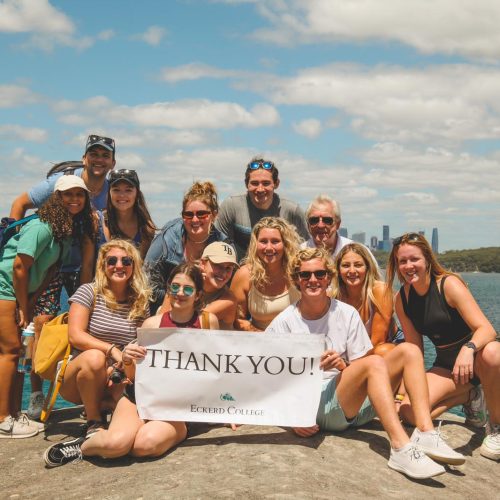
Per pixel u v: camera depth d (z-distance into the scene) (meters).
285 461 4.94
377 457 5.18
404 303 6.03
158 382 5.43
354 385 5.26
